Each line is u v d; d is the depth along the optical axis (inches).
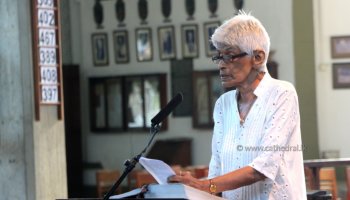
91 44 783.7
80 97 786.8
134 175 590.6
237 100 170.4
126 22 774.5
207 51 754.2
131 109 775.7
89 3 781.3
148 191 143.3
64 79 768.3
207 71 750.5
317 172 320.2
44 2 390.9
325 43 740.0
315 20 740.7
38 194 385.4
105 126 785.6
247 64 162.6
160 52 767.1
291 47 733.9
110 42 780.0
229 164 167.3
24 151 382.6
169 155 745.0
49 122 398.0
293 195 160.7
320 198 257.0
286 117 160.9
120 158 783.7
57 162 402.9
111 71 782.5
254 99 165.9
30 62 383.6
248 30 160.9
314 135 732.0
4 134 385.1
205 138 757.3
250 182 156.1
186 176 152.3
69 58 780.0
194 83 754.8
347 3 737.6
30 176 383.2
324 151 734.5
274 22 737.0
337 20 739.4
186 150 748.0
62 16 773.3
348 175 370.0
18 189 383.9
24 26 380.8
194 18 757.3
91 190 773.3
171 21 763.4
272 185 160.6
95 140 793.6
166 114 159.6
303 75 732.7
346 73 737.6
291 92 163.3
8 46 382.6
